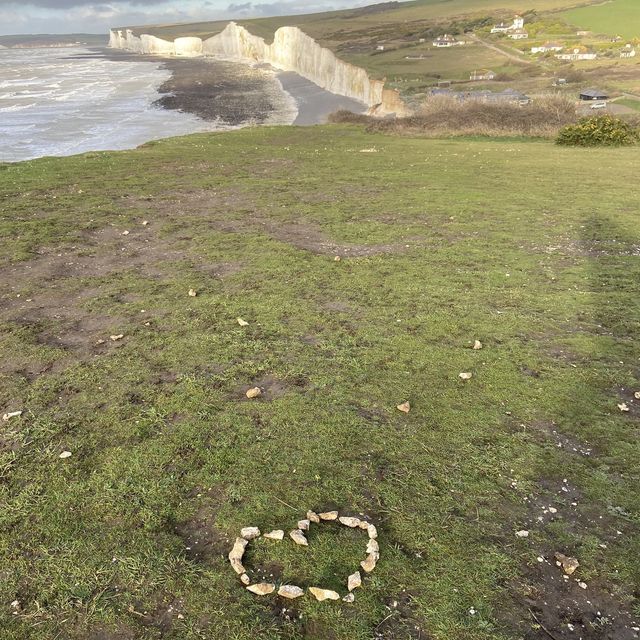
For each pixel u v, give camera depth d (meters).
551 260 8.52
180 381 5.05
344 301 6.91
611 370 5.32
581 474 3.96
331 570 3.17
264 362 5.38
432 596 3.01
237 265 8.20
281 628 2.83
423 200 12.53
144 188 13.83
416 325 6.24
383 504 3.65
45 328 6.12
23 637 2.78
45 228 10.05
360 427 4.40
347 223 10.64
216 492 3.73
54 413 4.57
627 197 12.71
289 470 3.93
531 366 5.39
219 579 3.10
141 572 3.13
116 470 3.92
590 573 3.18
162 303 6.81
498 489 3.80
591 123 23.84
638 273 7.90
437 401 4.78
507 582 3.11
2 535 3.38
